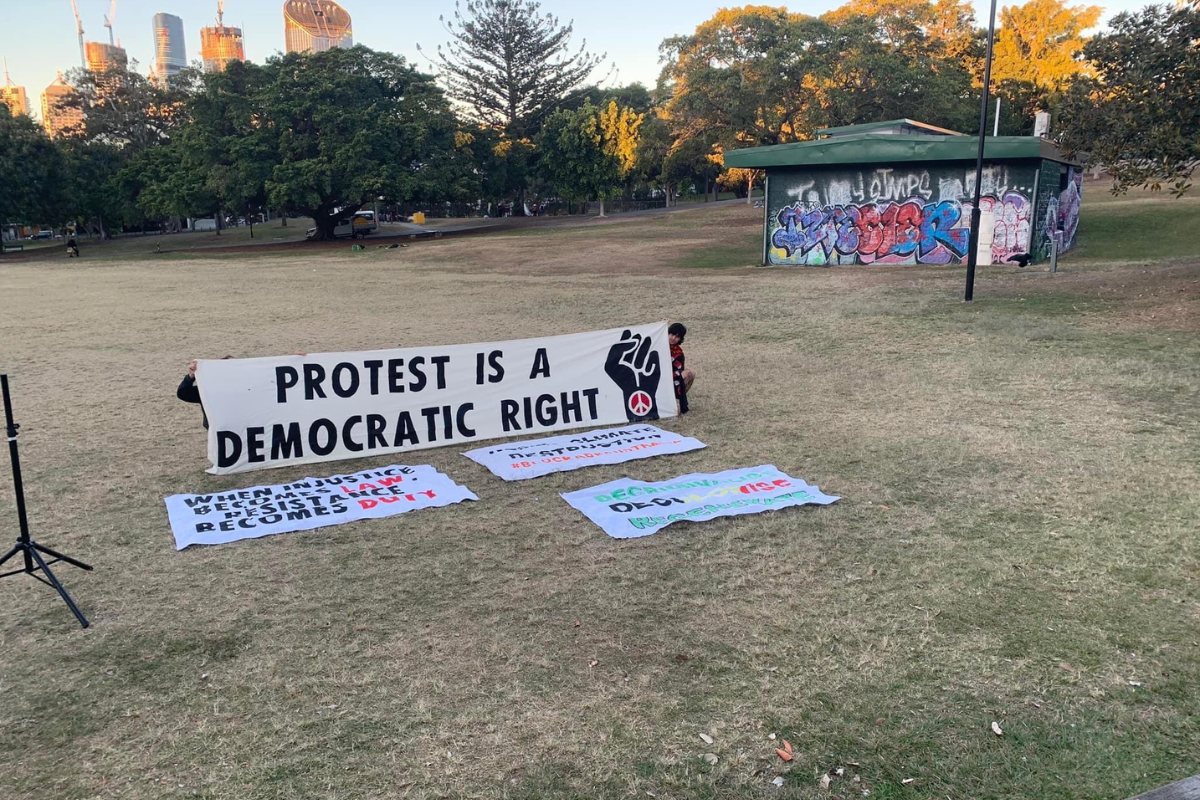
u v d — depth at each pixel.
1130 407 9.02
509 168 61.03
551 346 9.04
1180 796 3.03
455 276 28.38
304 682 4.13
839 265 26.70
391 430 8.37
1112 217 31.56
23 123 55.91
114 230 82.31
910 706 3.88
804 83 45.25
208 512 6.53
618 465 7.77
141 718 3.86
